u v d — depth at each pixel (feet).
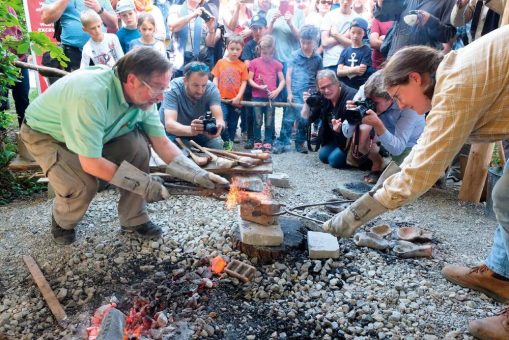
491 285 7.64
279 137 18.12
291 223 9.62
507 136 5.86
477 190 12.52
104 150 8.41
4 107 15.89
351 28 16.19
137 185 7.61
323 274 8.12
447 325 6.98
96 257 8.44
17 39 12.98
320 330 6.76
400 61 5.93
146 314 6.84
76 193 8.25
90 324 6.60
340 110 14.28
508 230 6.45
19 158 12.24
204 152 12.39
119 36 15.93
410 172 5.77
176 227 9.66
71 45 15.19
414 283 8.03
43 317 6.94
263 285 7.73
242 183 10.91
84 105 7.16
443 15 13.38
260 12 17.93
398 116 12.65
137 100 7.66
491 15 12.84
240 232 8.76
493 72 5.22
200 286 7.54
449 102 5.34
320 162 16.03
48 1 14.83
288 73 17.83
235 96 17.48
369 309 7.27
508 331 6.43
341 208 11.00
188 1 17.25
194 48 17.42
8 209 10.93
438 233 10.37
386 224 10.09
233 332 6.63
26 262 8.20
